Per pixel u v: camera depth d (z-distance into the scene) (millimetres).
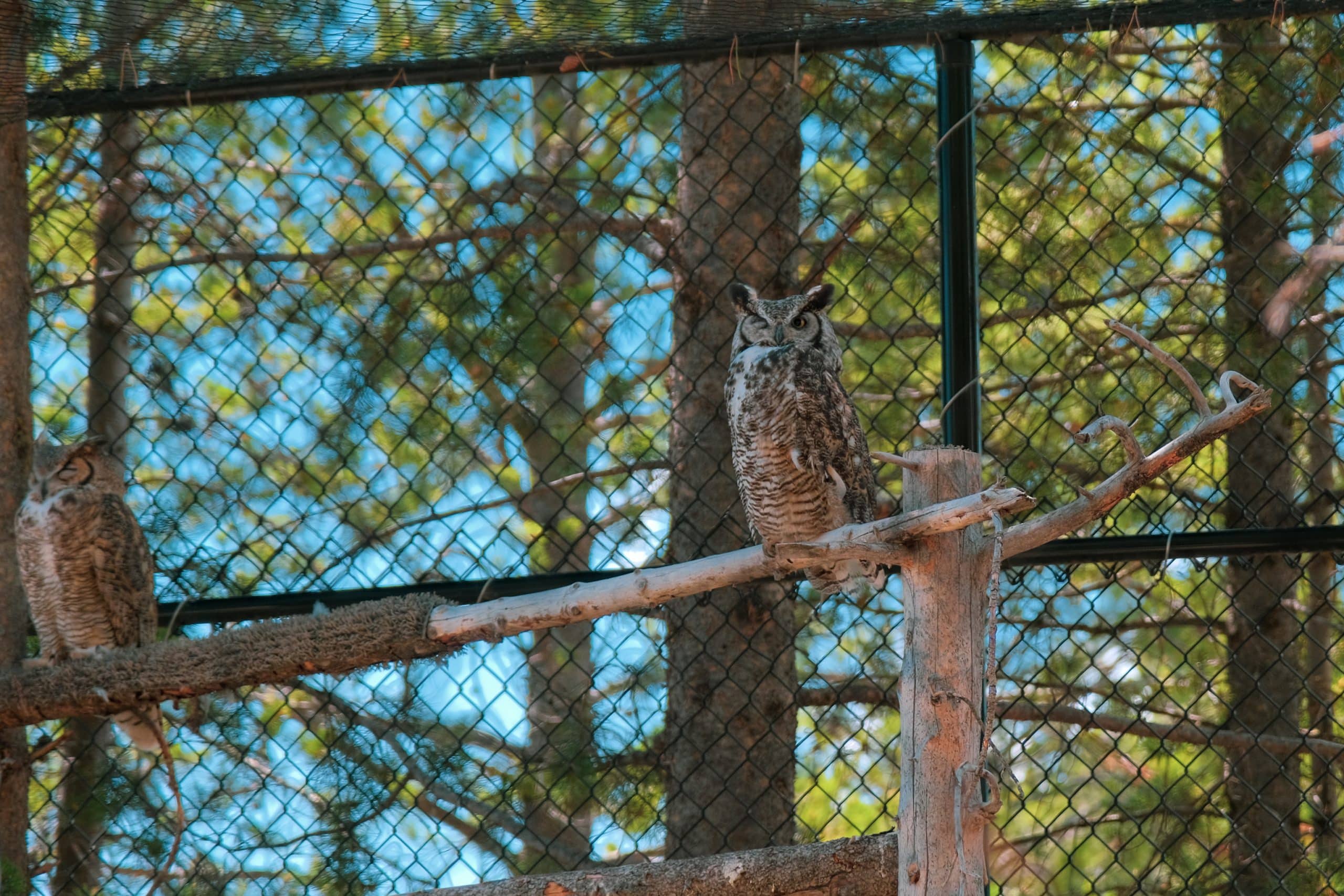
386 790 9430
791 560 6102
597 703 11438
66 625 8188
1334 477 11656
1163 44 11203
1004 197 11258
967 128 7281
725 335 11195
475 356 11047
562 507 10109
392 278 12445
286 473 11156
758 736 10547
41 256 10938
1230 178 9250
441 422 11234
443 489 11578
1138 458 5578
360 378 10758
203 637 7105
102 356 9867
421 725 9875
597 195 13148
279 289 11500
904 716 5754
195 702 8969
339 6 7133
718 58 7621
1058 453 11156
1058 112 11055
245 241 10266
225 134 10148
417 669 9703
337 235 12898
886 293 9977
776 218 9922
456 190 12609
